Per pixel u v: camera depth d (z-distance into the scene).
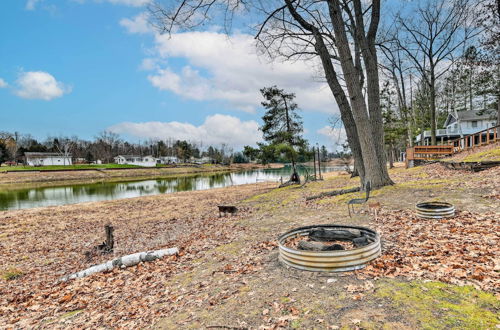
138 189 36.53
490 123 38.97
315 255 4.15
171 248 7.04
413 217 6.68
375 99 11.53
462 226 5.54
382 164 11.22
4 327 4.45
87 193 32.72
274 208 11.74
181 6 8.27
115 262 6.62
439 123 52.72
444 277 3.50
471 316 2.70
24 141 111.19
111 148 115.75
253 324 3.05
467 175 11.44
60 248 10.34
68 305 4.97
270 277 4.24
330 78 11.34
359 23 11.59
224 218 11.48
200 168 93.88
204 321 3.31
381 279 3.67
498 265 3.64
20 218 17.08
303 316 3.05
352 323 2.80
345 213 8.28
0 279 7.17
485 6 18.77
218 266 5.30
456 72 29.23
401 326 2.67
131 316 4.01
